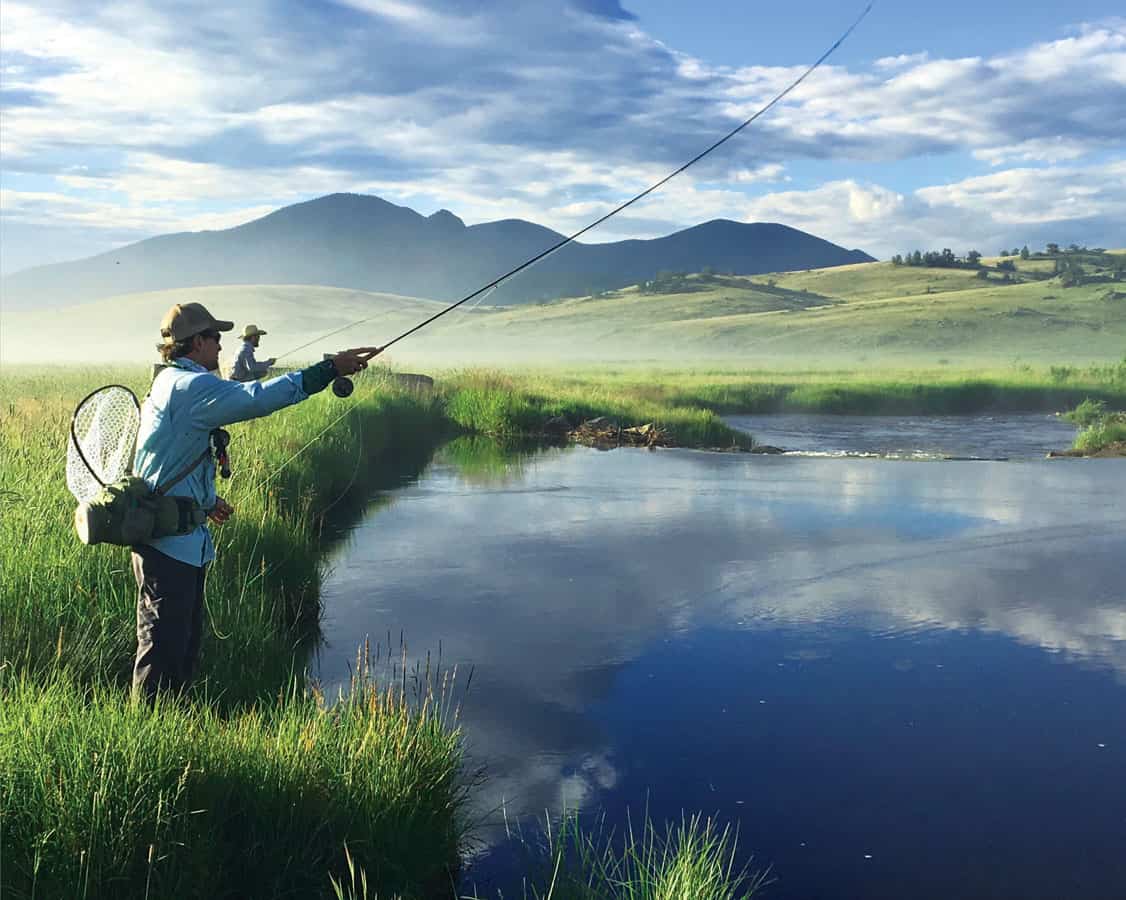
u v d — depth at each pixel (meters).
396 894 3.17
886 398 35.84
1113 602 7.02
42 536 5.94
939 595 7.21
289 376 4.22
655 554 8.61
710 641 6.12
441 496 11.95
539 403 22.77
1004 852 3.56
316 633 6.26
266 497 8.51
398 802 3.51
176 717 3.62
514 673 5.50
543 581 7.66
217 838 3.14
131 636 4.92
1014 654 5.87
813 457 17.17
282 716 4.07
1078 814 3.86
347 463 12.86
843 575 7.83
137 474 4.22
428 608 6.86
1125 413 28.64
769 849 3.58
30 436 9.82
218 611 5.61
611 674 5.48
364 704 4.39
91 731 3.33
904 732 4.68
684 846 3.54
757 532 9.66
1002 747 4.50
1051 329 157.50
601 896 3.17
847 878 3.38
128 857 2.91
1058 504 11.41
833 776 4.20
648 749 4.48
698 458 16.53
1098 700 5.09
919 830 3.73
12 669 4.12
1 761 3.09
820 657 5.80
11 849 2.83
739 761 4.34
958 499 11.84
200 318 4.46
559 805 3.93
